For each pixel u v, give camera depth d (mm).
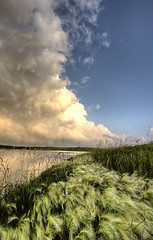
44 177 3898
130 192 2467
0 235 1383
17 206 2227
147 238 1473
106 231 1476
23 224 1558
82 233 1536
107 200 1996
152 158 4410
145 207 1865
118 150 7527
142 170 4012
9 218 1686
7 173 2863
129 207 1840
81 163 5961
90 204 1979
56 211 2012
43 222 1782
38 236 1420
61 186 2672
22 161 3369
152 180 3211
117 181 3131
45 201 1965
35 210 1826
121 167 4434
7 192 2697
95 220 1814
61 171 4320
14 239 1398
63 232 1617
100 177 3234
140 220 1646
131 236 1435
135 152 6152
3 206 2010
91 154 8508
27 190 2504
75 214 1765
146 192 2371
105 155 6691
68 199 2086
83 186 2570
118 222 1607
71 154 6176
